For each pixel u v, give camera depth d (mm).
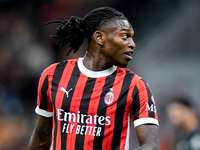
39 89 8930
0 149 29094
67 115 8320
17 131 30562
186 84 32469
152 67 34656
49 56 36969
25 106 33500
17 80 35156
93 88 8352
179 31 36312
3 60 36719
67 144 8227
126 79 8414
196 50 34750
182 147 17469
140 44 37375
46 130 9344
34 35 38969
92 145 8086
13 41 38688
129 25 8391
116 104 8172
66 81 8594
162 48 35781
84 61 8812
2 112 31531
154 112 8250
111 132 8117
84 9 39188
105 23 8375
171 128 27641
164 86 32656
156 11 39625
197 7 37469
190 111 17953
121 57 8305
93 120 8156
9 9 40812
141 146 7832
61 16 39094
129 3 39719
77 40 9125
